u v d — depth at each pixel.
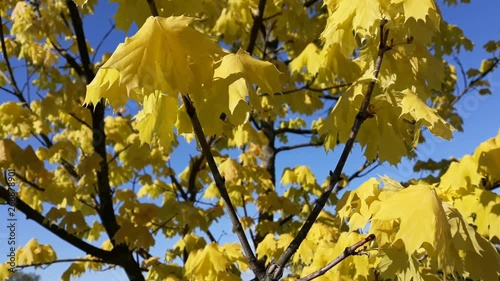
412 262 1.71
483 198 2.28
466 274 1.67
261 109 1.31
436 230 1.41
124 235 4.11
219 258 3.18
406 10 1.49
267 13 4.60
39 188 4.27
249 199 5.52
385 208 1.49
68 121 5.25
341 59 2.70
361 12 1.57
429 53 1.87
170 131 1.41
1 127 4.75
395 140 1.87
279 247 4.08
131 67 1.11
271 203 5.45
